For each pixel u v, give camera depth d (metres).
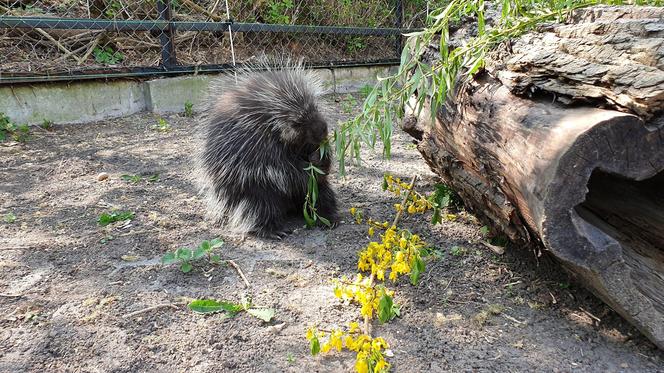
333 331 1.84
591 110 1.56
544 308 2.07
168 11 5.54
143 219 3.07
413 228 2.84
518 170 1.69
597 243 1.54
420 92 2.28
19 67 5.16
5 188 3.56
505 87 1.96
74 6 6.02
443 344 1.87
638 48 1.54
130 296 2.21
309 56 7.35
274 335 1.94
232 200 2.94
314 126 2.84
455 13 2.41
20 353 1.84
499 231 2.47
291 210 3.20
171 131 5.04
